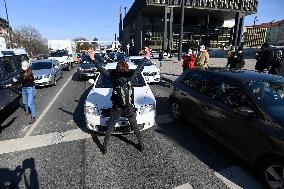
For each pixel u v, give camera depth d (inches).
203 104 204.5
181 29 960.3
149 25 1510.8
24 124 262.2
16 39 1947.6
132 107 183.6
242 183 151.9
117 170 167.9
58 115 290.5
